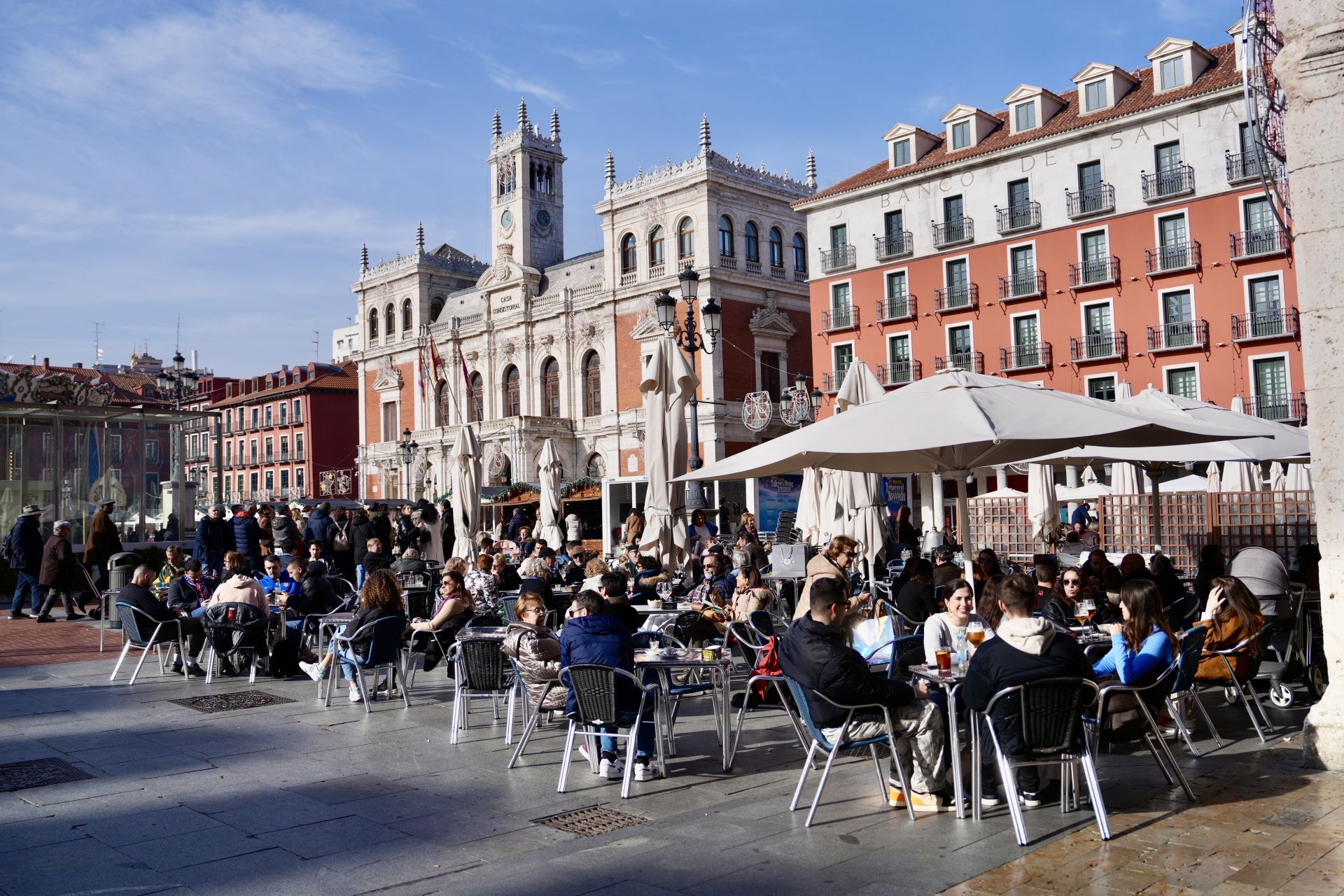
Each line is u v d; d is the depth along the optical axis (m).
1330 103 8.53
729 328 58.41
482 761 9.55
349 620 12.57
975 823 7.35
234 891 6.29
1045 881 6.10
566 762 8.52
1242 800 7.57
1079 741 7.06
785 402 44.53
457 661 10.40
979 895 5.93
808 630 7.71
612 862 6.70
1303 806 7.32
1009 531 26.88
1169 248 42.16
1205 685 9.88
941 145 51.47
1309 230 8.61
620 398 62.72
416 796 8.34
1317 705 8.56
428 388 75.81
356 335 123.00
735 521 37.78
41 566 22.41
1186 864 6.28
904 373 49.66
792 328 61.44
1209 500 21.31
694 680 11.05
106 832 7.43
